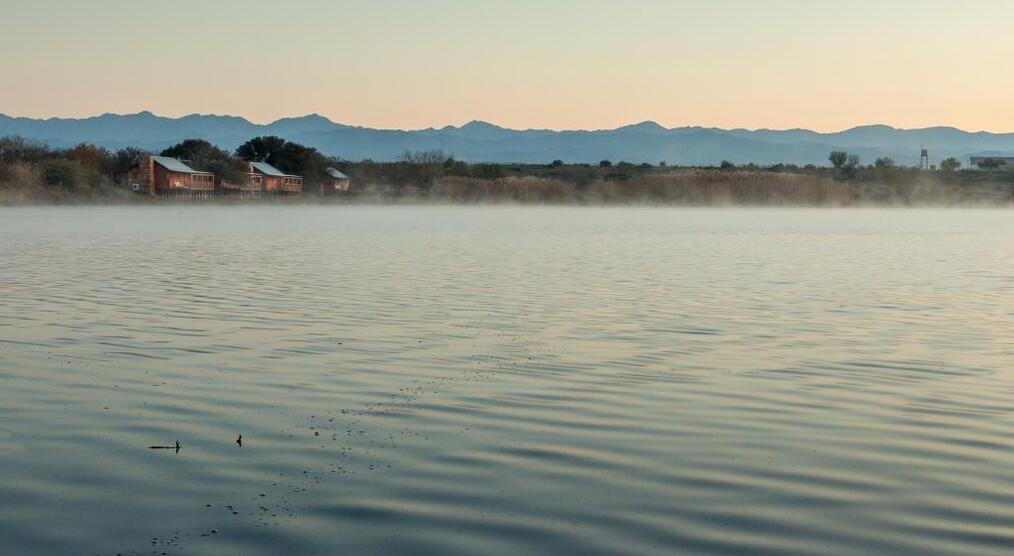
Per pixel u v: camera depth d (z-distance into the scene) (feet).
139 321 76.07
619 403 47.88
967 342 67.67
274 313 81.15
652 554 28.71
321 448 39.55
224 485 34.88
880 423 44.11
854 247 177.68
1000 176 597.93
